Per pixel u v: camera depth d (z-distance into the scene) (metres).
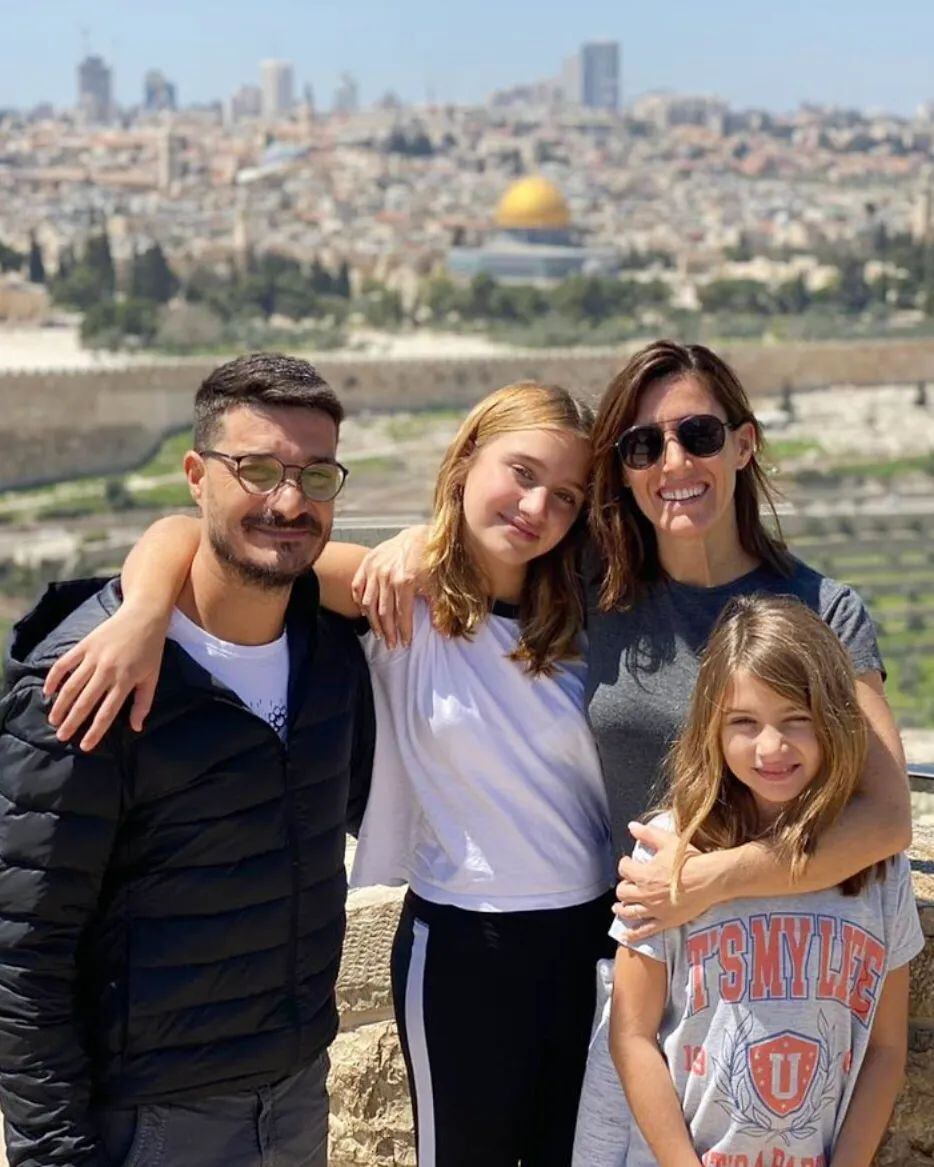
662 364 2.20
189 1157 2.09
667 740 2.20
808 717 2.04
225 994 2.08
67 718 1.98
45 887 2.00
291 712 2.12
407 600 2.25
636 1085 2.08
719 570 2.27
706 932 2.08
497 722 2.26
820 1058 2.06
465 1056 2.26
